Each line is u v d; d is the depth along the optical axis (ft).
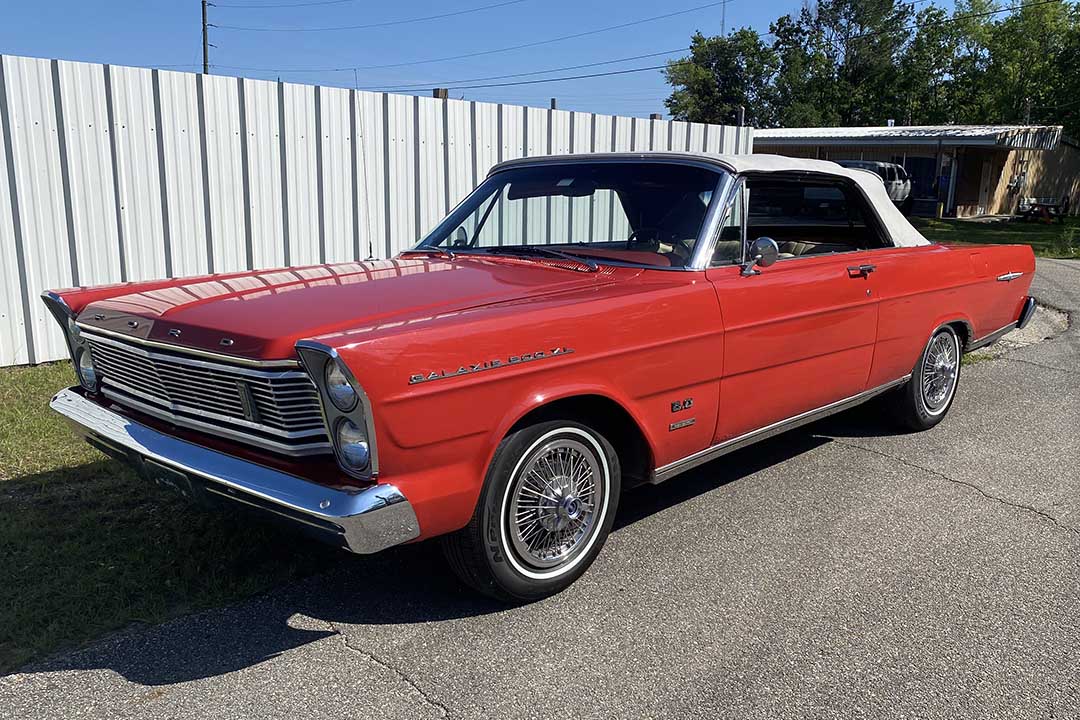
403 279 11.80
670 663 9.60
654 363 11.50
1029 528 13.39
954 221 92.07
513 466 10.21
